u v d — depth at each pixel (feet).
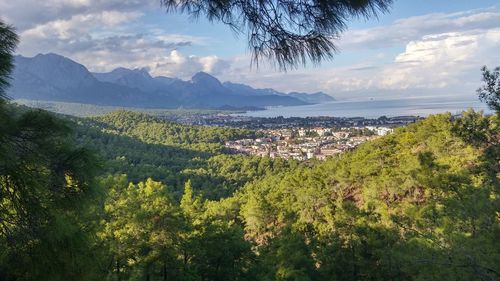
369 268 63.52
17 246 11.84
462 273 25.85
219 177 279.28
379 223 65.05
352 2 8.81
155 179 242.78
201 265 70.85
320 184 156.25
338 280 69.05
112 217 51.78
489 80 23.36
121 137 382.01
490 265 24.48
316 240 73.82
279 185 191.42
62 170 12.69
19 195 11.60
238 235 73.00
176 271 64.44
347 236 69.92
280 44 9.70
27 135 12.42
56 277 11.89
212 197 226.58
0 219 11.85
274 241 80.12
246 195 178.09
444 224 29.07
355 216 68.95
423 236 31.01
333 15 9.23
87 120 509.35
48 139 12.72
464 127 30.91
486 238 26.22
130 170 249.96
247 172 299.58
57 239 11.68
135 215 51.93
